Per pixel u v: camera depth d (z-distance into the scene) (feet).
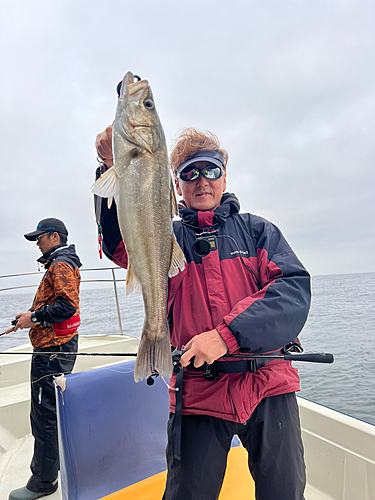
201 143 5.47
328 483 7.34
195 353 3.76
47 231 9.32
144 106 4.11
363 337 31.99
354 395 17.67
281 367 4.48
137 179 4.01
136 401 6.75
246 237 4.95
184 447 4.11
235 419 4.00
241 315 3.88
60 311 8.20
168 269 4.22
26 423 10.94
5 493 8.36
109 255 4.98
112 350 15.33
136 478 6.37
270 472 4.06
